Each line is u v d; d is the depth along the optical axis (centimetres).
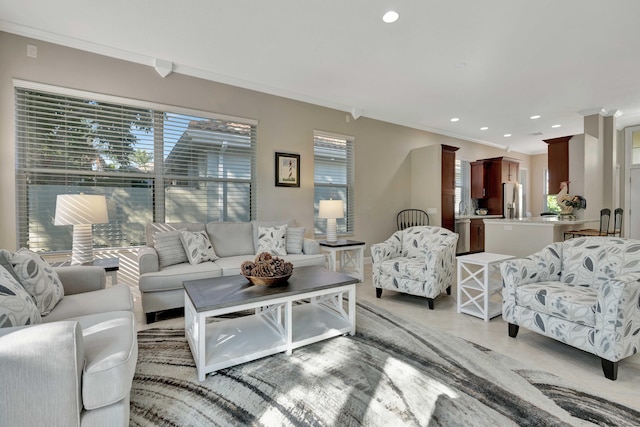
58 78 301
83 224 268
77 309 182
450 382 181
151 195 355
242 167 417
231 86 400
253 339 222
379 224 568
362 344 230
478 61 343
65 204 257
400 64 352
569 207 473
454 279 413
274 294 207
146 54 333
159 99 352
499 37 294
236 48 319
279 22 271
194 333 204
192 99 372
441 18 264
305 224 468
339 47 315
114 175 333
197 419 151
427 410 156
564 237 469
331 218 438
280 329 228
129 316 170
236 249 369
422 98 466
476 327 265
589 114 525
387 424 146
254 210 426
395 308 314
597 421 148
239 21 271
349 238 527
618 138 629
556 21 267
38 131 299
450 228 590
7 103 282
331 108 497
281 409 158
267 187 432
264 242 375
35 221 299
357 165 535
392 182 586
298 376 187
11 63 283
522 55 329
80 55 311
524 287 233
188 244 320
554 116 560
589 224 499
